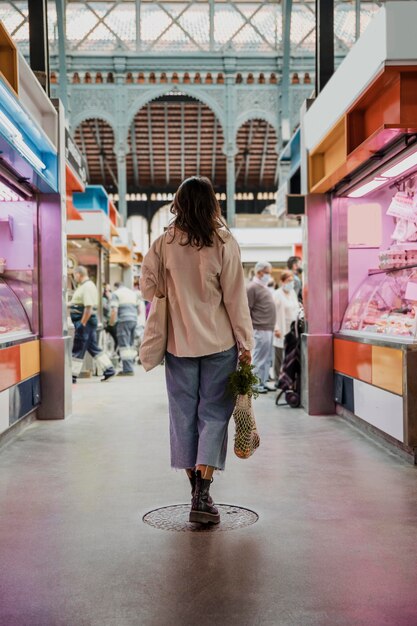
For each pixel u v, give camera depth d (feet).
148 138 101.24
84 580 9.18
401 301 19.39
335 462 16.14
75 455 17.22
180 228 11.59
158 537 10.93
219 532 11.14
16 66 15.81
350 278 23.39
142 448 18.06
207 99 83.51
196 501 11.47
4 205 21.97
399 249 19.63
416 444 15.64
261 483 14.26
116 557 10.03
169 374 11.90
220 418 11.68
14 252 22.61
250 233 57.62
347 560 9.84
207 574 9.34
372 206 22.66
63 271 23.36
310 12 83.87
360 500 12.95
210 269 11.46
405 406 15.74
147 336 11.82
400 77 14.61
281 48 83.20
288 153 30.73
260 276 30.01
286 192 31.45
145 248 119.14
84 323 34.71
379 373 17.70
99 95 82.74
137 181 114.42
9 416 18.33
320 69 23.56
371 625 7.76
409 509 12.37
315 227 23.49
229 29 84.58
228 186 84.07
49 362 22.88
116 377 38.47
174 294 11.66
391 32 14.30
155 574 9.36
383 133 14.74
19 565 9.77
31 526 11.57
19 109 15.96
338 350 22.44
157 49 84.07
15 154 17.12
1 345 17.52
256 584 8.97
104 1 83.15
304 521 11.70
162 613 8.12
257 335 29.84
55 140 22.45
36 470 15.62
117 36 82.53
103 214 40.37
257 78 83.61
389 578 9.16
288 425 21.27
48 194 23.09
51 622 7.91
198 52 82.84
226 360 11.66
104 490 13.87
